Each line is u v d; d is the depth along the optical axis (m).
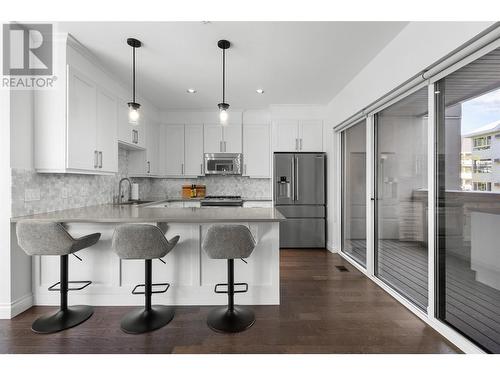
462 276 1.87
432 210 2.04
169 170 4.80
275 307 2.40
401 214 2.64
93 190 3.33
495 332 1.69
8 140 2.13
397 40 2.34
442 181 1.98
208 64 2.91
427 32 1.95
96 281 2.42
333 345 1.85
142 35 2.35
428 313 2.10
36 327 2.01
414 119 2.39
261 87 3.64
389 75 2.48
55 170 2.38
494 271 1.66
